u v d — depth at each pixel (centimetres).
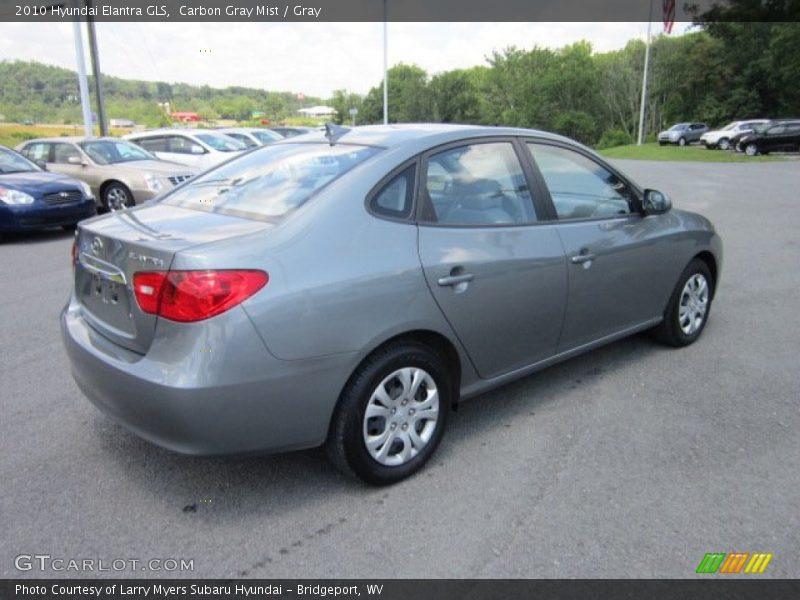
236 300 261
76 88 2319
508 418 386
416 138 341
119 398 280
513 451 348
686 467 331
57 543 275
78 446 353
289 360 271
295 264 276
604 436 363
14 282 717
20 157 1095
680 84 5641
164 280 265
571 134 7744
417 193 324
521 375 379
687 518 290
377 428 309
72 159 1214
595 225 403
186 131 1522
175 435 266
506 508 298
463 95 7456
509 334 358
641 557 265
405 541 276
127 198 1176
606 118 8081
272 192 325
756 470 328
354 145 347
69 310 344
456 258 323
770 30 4916
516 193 368
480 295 334
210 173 393
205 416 260
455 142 349
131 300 282
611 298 416
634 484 317
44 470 329
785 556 266
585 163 415
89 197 1040
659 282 454
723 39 5209
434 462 338
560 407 400
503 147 372
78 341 309
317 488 316
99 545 274
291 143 391
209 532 283
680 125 4753
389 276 297
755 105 5228
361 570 259
